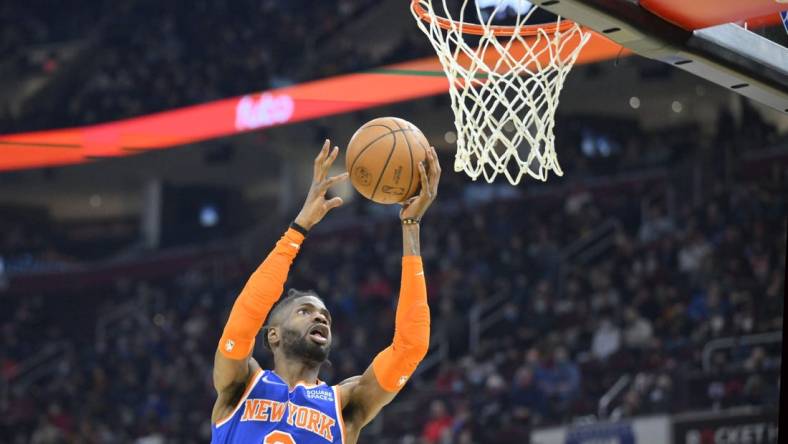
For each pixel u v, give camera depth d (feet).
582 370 46.16
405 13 70.18
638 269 51.11
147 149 74.02
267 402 12.75
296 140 70.44
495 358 50.24
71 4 84.94
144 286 72.33
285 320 13.37
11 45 84.02
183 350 63.41
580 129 63.46
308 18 75.31
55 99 80.94
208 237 76.84
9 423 59.62
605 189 59.21
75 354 68.90
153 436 54.95
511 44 15.15
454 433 45.09
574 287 51.90
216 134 71.15
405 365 13.03
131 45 79.61
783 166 53.06
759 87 14.66
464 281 56.75
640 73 58.95
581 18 12.87
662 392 41.47
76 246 83.25
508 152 14.80
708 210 52.29
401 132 13.00
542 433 42.80
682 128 61.46
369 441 48.91
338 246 64.95
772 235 49.08
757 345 42.68
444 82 63.00
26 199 82.48
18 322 73.31
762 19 14.76
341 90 66.23
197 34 78.02
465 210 62.75
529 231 58.80
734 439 37.50
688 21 13.33
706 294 47.09
